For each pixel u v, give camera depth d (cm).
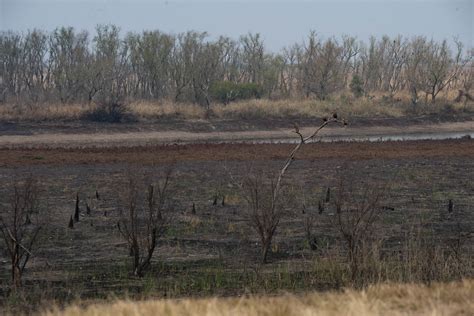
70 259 3466
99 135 12156
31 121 12562
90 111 12975
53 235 3966
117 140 11944
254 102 14525
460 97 16788
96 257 3506
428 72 16912
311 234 4034
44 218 4388
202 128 13062
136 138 12156
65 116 12838
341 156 8356
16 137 11675
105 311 1962
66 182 6119
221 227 4225
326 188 5750
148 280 3066
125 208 4744
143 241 3694
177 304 2016
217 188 5691
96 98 15300
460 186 5981
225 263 3397
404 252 3422
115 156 8306
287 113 14250
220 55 16850
